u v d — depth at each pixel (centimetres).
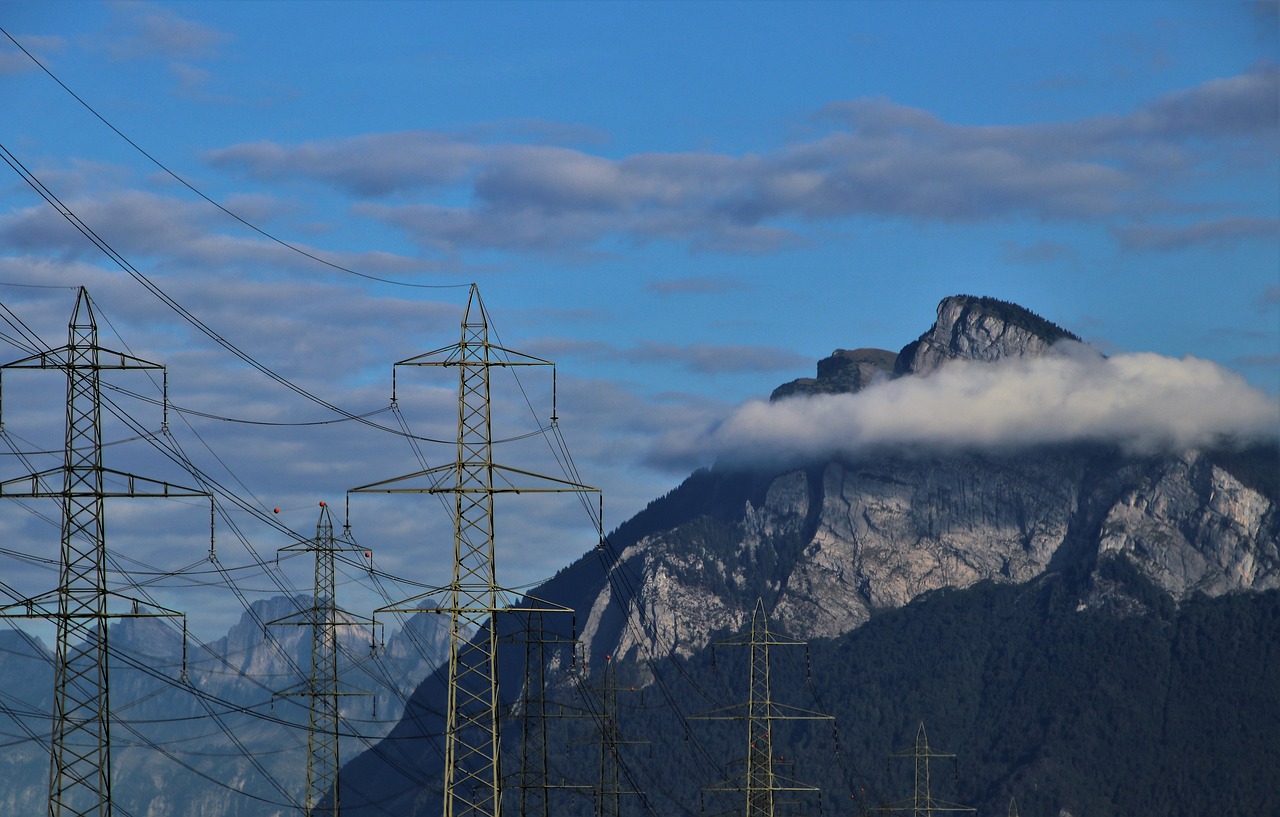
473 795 16012
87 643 14075
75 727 13925
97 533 14250
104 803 13675
